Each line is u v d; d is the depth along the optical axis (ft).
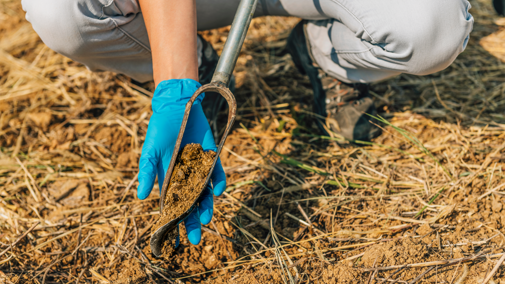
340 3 4.01
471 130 5.36
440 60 3.86
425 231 4.02
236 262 3.91
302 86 6.49
